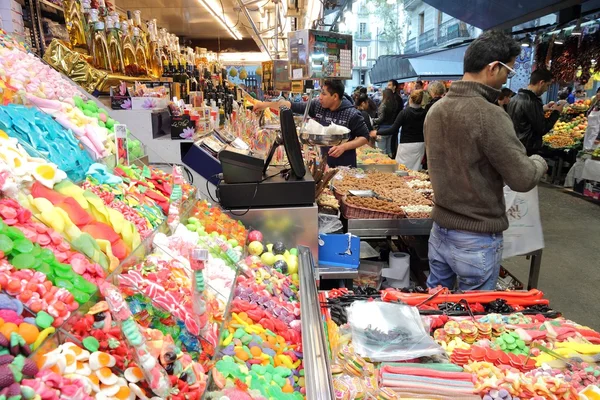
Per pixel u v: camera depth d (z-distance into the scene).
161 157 2.39
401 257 2.98
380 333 1.49
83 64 2.34
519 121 4.92
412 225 2.76
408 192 3.29
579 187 6.80
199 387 0.90
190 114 2.49
